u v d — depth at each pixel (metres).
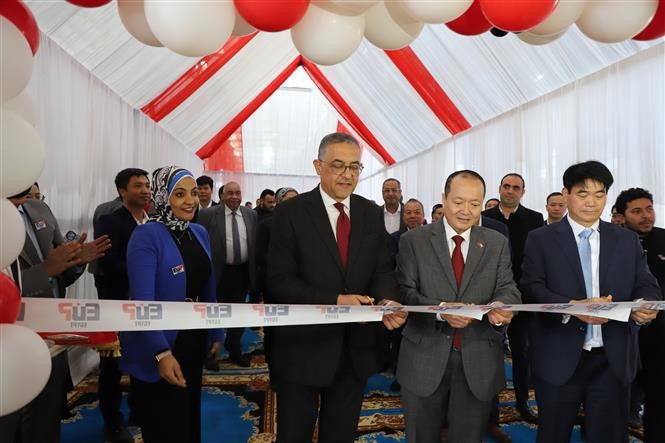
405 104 7.29
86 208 3.88
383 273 1.82
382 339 1.83
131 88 4.71
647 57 3.40
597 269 1.92
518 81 4.85
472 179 1.78
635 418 2.95
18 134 1.06
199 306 1.48
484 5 1.28
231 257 4.30
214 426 2.91
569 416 1.92
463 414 1.83
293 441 1.70
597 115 3.92
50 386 1.58
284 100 14.38
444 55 5.36
